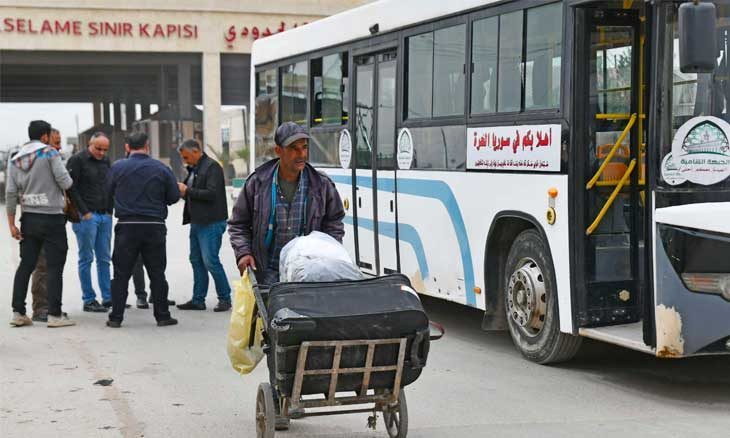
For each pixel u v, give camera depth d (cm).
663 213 741
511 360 934
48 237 1101
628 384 833
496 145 936
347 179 1262
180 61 4572
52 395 798
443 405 763
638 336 794
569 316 839
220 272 1218
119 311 1111
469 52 984
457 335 1069
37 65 4838
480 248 968
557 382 840
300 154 657
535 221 878
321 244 628
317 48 1355
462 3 993
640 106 839
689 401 774
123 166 1103
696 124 754
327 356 574
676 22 753
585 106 828
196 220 1204
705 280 732
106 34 4412
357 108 1238
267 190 666
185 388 824
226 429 700
